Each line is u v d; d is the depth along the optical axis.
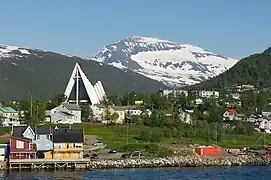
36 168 159.38
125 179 143.00
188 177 150.38
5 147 167.00
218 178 150.38
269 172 165.88
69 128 177.62
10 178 139.88
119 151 191.38
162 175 152.50
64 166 162.12
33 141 166.88
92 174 150.25
